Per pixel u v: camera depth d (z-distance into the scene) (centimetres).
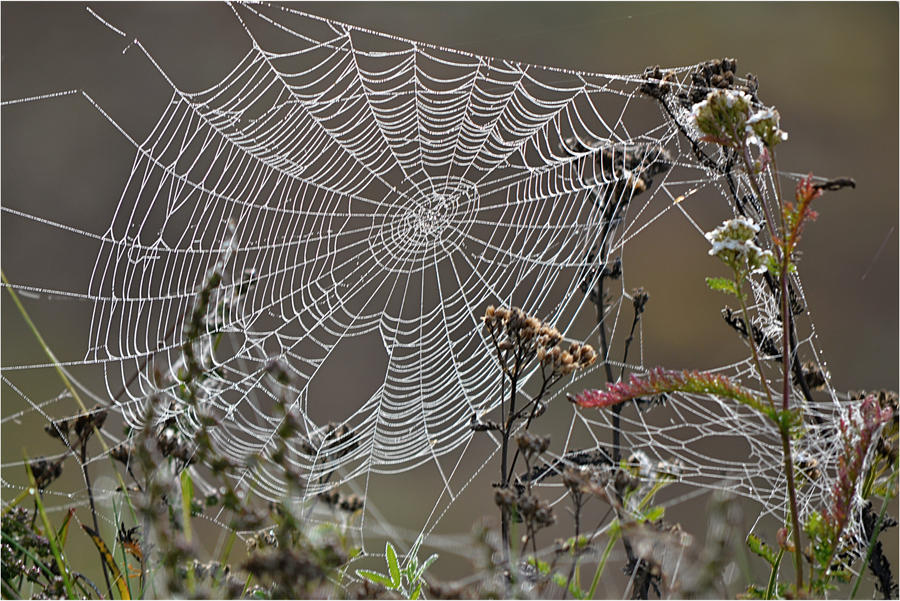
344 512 180
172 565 164
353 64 239
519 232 254
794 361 181
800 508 181
